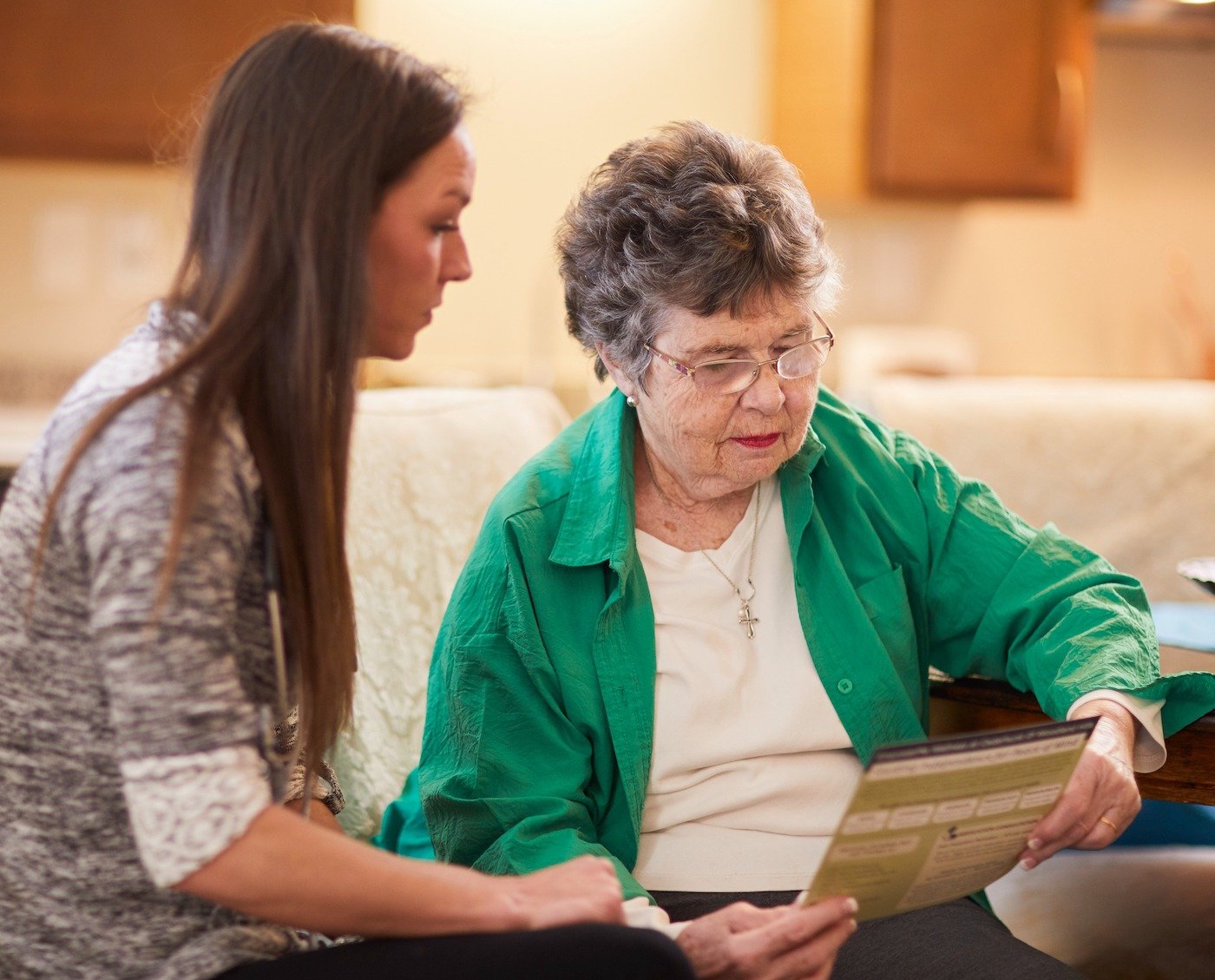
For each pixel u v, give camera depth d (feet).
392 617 5.90
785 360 4.31
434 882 3.22
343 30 3.44
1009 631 4.87
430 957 3.15
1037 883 5.84
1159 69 13.55
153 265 12.08
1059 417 8.86
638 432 4.79
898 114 11.62
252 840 3.03
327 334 3.28
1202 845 7.50
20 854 3.26
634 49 11.66
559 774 4.35
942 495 5.03
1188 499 8.78
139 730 2.99
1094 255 13.74
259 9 10.48
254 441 3.25
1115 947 5.31
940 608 5.00
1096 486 8.78
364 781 5.60
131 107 10.53
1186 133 13.66
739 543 4.67
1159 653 4.86
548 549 4.52
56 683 3.21
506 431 6.56
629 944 3.14
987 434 8.78
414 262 3.46
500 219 11.82
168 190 12.00
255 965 3.21
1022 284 13.70
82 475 3.06
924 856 3.53
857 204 13.34
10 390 12.00
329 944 3.92
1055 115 11.75
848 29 11.59
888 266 13.51
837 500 4.86
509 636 4.37
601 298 4.46
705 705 4.49
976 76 11.65
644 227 4.28
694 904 4.36
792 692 4.54
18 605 3.21
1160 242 13.79
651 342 4.36
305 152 3.26
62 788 3.24
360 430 6.17
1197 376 13.71
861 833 3.33
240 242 3.28
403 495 6.11
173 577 3.00
